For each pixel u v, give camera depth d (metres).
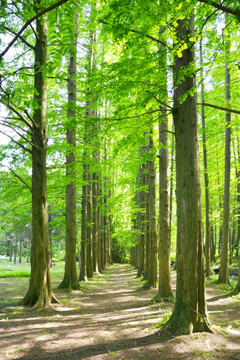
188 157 4.30
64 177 10.34
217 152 14.05
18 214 11.27
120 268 26.09
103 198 20.92
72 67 10.83
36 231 7.08
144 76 4.41
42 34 7.17
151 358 3.29
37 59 7.12
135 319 5.41
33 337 4.34
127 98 5.65
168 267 7.96
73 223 10.70
